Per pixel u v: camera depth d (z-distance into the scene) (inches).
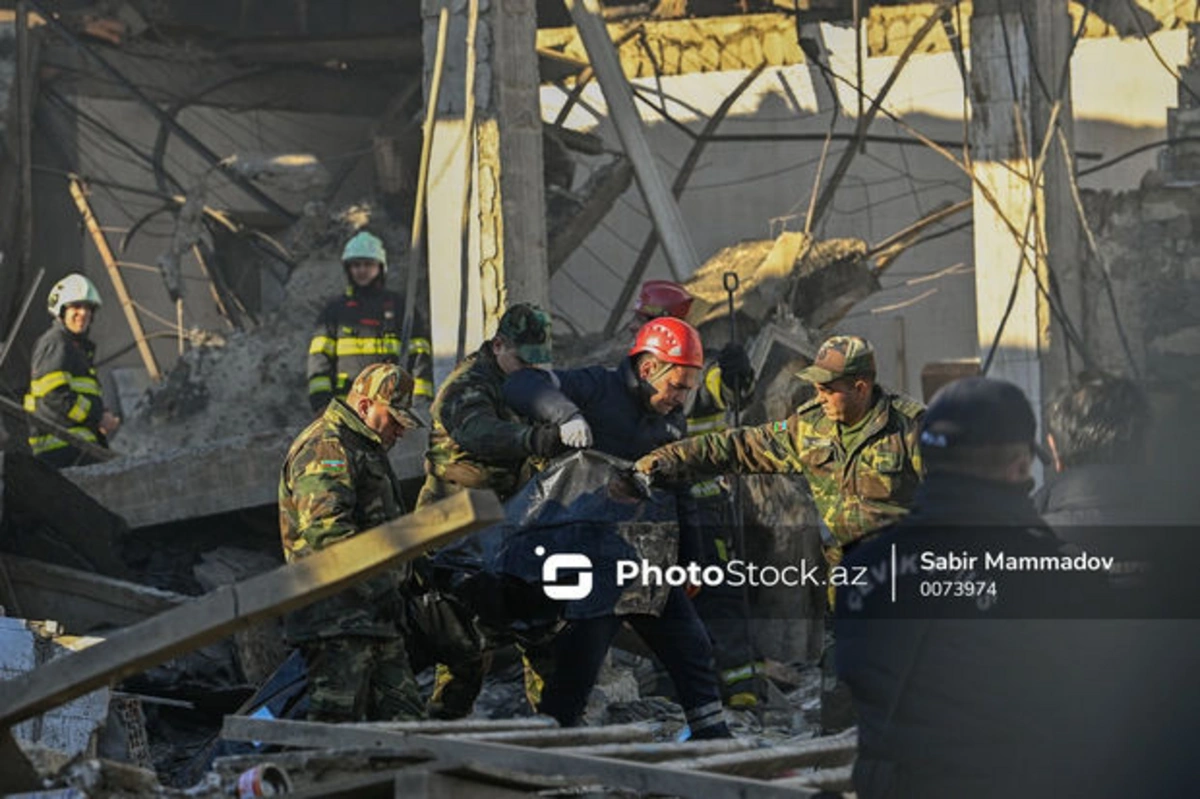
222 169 3038.9
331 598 967.6
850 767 799.1
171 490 1862.7
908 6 3144.7
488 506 653.9
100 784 685.9
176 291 2935.5
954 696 580.1
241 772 714.8
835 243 2212.1
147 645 676.7
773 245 2174.0
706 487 1318.9
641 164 2308.1
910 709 584.4
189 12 3353.8
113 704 1173.7
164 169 3157.0
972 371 3038.9
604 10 3262.8
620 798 754.8
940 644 582.9
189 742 1430.9
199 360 2598.4
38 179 3068.4
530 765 708.7
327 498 971.3
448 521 652.7
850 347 972.6
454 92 2052.2
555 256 2746.1
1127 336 2389.3
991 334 2234.3
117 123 3137.3
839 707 1207.6
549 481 1043.3
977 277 2249.0
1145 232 2439.7
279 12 3425.2
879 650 590.2
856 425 980.6
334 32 3238.2
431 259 2055.9
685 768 741.9
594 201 2760.8
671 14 3248.0
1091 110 2999.5
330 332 2082.9
